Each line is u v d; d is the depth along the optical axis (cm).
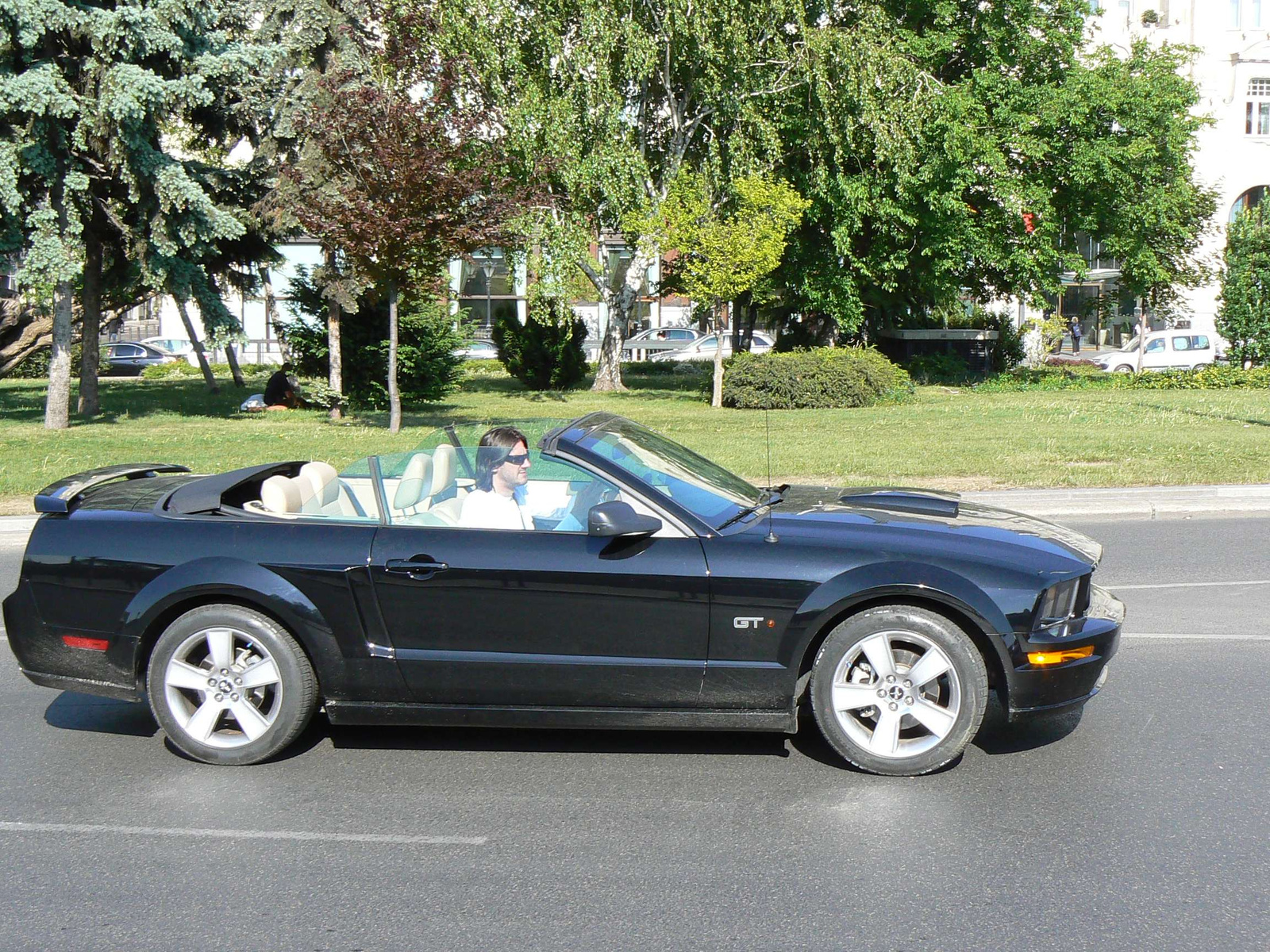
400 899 378
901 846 414
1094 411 2181
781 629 484
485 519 523
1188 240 3434
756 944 344
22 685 656
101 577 519
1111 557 974
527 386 3234
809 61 2600
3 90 1786
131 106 1812
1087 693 489
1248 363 3347
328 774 501
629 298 3103
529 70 2627
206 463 1515
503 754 525
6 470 1448
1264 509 1218
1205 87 4803
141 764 518
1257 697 587
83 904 377
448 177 1755
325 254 2153
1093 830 425
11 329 2716
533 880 391
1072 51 2953
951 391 2931
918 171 2727
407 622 503
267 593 503
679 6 2541
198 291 2108
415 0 2366
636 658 494
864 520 523
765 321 3997
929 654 478
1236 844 409
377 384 2495
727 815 447
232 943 349
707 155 2794
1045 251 2886
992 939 344
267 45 2161
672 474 550
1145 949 337
